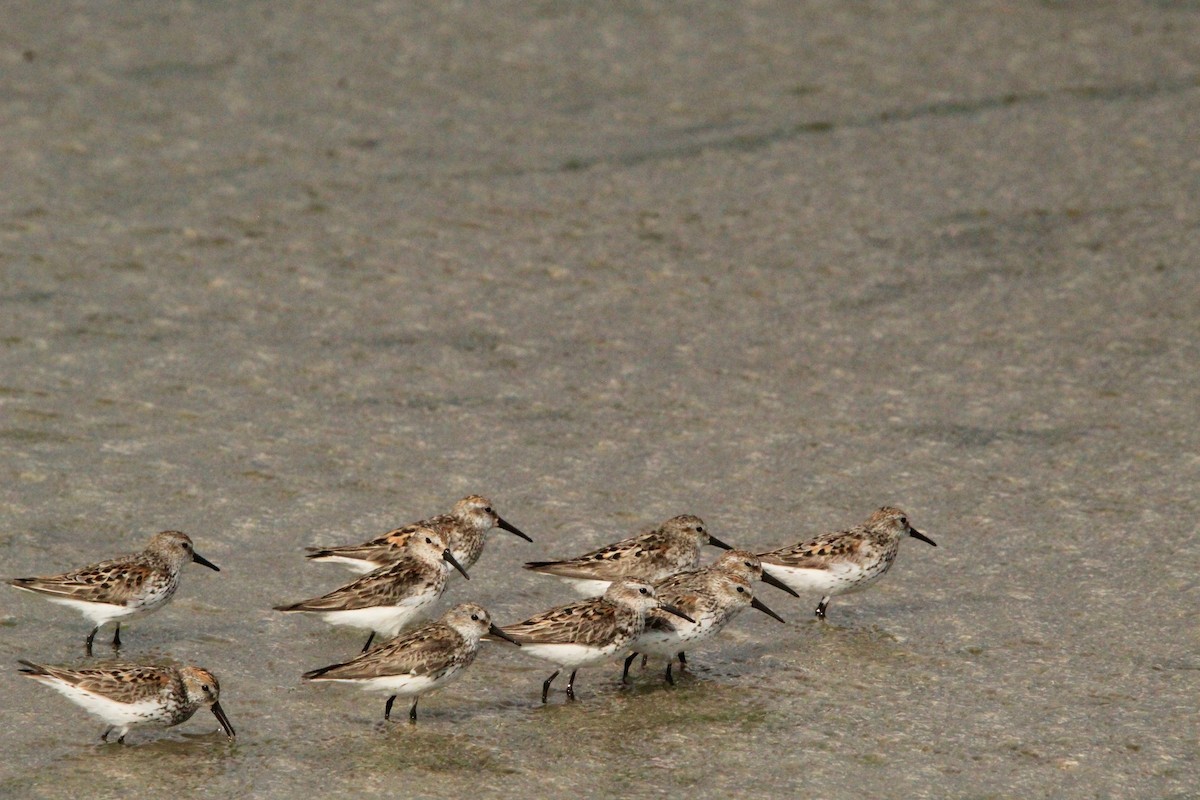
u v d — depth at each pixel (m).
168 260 22.98
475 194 25.12
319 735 12.75
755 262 23.14
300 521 16.66
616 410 19.39
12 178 25.11
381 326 21.39
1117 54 29.77
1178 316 21.23
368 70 29.42
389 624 14.32
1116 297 21.84
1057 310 21.59
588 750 12.56
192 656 14.02
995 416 19.06
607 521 16.89
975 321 21.41
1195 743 12.53
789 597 15.84
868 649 14.42
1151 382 19.69
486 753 12.49
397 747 12.57
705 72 29.39
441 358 20.61
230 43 30.47
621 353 20.80
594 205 24.78
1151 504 16.94
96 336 20.77
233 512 16.77
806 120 27.50
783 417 19.22
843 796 11.84
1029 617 14.83
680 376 20.22
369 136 26.98
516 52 30.27
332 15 31.88
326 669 12.68
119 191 24.95
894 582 15.70
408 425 18.94
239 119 27.42
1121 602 15.01
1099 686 13.50
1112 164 25.58
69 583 13.91
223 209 24.50
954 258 23.08
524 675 14.02
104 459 17.75
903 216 24.27
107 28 30.86
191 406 19.14
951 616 14.95
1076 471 17.75
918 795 11.84
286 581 15.48
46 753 12.32
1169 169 25.30
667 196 25.05
